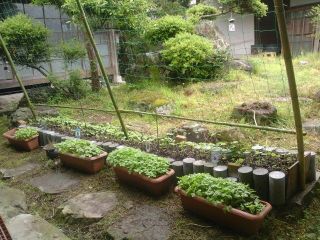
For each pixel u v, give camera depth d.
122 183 3.81
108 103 7.40
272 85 7.15
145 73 9.09
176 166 3.58
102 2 8.05
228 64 8.65
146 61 9.07
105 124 5.77
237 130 4.78
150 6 10.13
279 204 2.96
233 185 2.82
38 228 3.08
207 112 6.06
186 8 13.73
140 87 8.30
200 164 3.44
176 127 5.33
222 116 5.76
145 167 3.47
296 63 9.27
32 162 4.85
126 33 9.52
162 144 4.20
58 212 3.40
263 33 12.96
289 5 12.63
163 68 8.72
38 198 3.77
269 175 2.94
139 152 3.80
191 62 7.95
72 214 3.27
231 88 7.21
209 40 9.10
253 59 9.26
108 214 3.22
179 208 3.20
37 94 8.15
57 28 9.71
